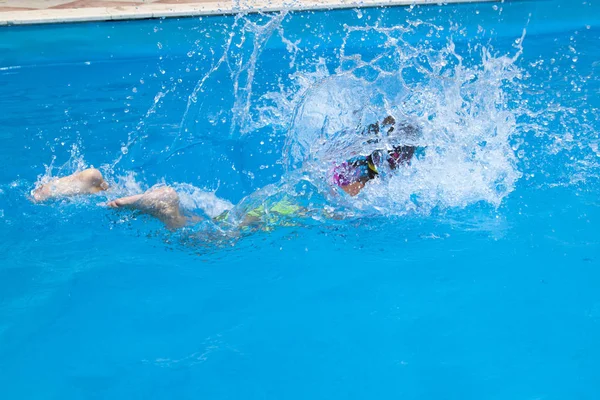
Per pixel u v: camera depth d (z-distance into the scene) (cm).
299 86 563
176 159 431
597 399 241
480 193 388
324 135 407
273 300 303
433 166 395
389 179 388
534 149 442
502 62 424
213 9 804
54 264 326
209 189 393
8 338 277
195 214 366
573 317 286
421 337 277
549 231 353
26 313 292
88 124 498
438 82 422
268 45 694
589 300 297
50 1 871
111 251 338
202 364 263
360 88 429
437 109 412
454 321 286
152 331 282
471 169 401
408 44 659
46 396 246
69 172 416
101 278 316
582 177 406
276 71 613
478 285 310
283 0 862
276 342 275
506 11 853
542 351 266
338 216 368
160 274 321
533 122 486
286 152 425
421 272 322
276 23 555
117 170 415
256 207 370
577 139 458
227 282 316
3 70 627
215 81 589
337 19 798
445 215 371
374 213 370
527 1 909
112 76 612
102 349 271
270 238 349
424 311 293
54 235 350
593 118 496
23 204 378
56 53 678
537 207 376
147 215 357
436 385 249
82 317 290
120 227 358
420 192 386
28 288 309
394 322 286
